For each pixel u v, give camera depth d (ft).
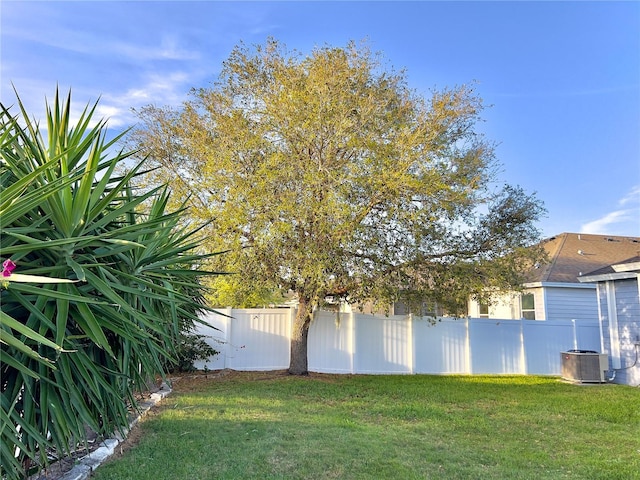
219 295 36.11
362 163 27.84
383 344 39.70
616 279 37.06
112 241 10.37
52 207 10.04
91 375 11.21
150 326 11.35
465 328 41.04
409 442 17.31
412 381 34.60
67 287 10.37
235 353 37.63
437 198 27.99
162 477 12.96
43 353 10.09
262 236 27.73
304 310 36.11
